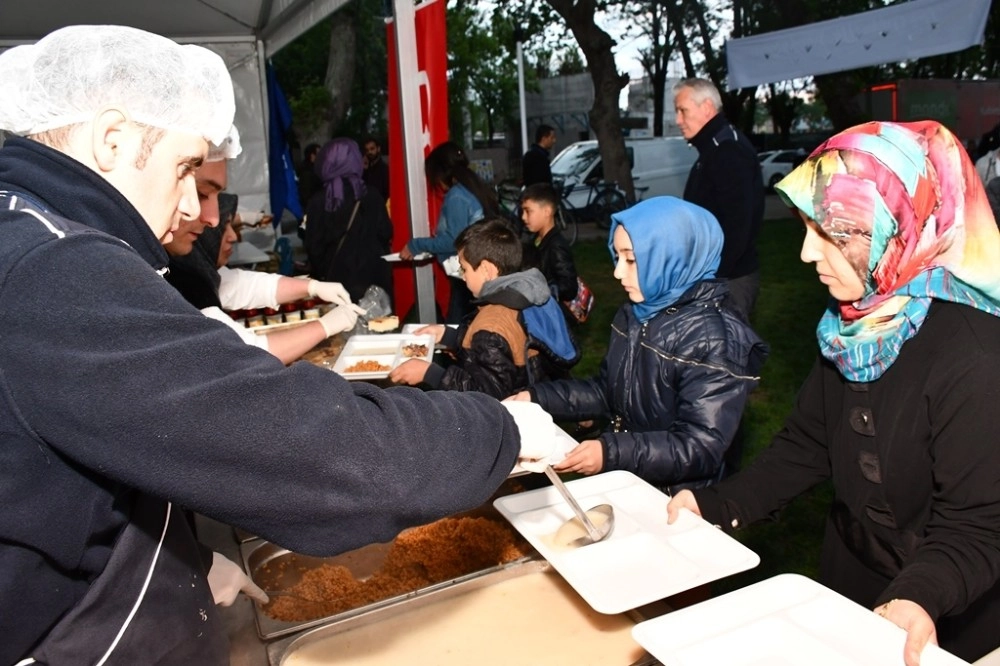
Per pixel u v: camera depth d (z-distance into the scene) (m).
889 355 1.20
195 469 0.68
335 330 2.40
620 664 1.09
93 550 0.77
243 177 6.15
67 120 0.76
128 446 0.66
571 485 1.46
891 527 1.26
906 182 1.13
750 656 0.94
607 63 12.43
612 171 12.80
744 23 16.47
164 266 0.85
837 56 5.64
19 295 0.66
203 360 0.69
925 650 0.94
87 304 0.67
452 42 20.22
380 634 1.17
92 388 0.65
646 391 1.79
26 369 0.66
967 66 16.19
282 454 0.69
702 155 3.58
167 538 0.87
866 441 1.26
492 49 21.39
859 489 1.29
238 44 5.87
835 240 1.20
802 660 0.93
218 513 0.70
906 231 1.15
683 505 1.37
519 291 2.33
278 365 0.74
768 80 6.07
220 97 0.85
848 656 0.93
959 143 1.16
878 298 1.21
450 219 3.73
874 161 1.15
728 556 1.19
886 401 1.22
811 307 6.70
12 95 0.76
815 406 1.43
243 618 1.21
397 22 3.63
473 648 1.14
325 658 1.12
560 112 22.45
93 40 0.77
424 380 2.40
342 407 0.74
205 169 1.30
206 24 5.54
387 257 3.94
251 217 4.30
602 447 1.63
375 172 7.87
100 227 0.76
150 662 0.84
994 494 1.08
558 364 2.43
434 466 0.79
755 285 3.72
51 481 0.70
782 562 2.77
